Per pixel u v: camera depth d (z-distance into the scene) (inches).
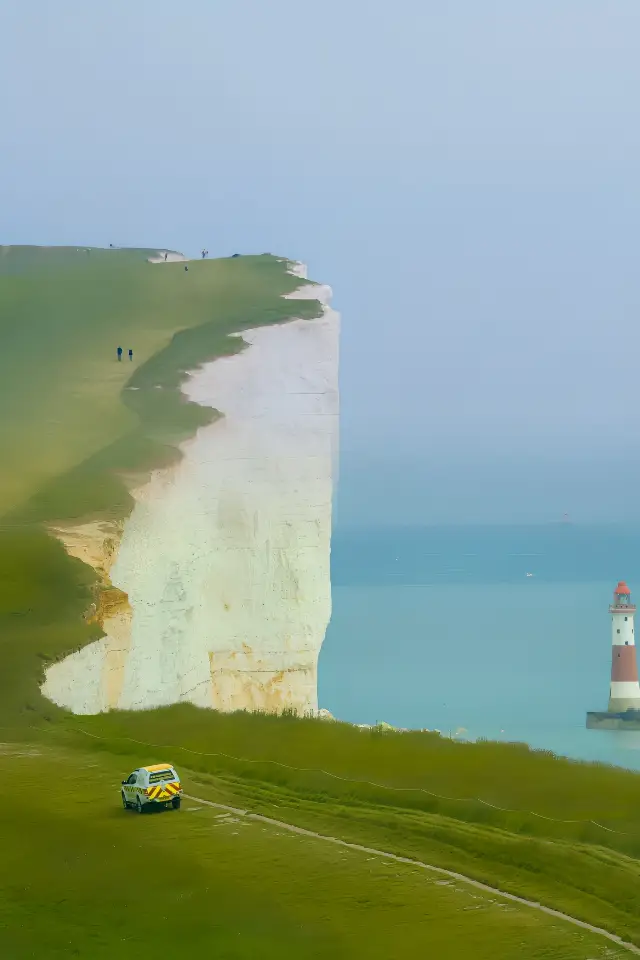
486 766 2662.4
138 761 2817.4
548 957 1617.9
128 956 1684.3
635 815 2188.7
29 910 1849.2
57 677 3796.8
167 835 2192.4
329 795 2436.0
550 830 2102.6
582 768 2625.5
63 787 2576.3
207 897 1878.7
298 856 2055.9
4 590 4210.1
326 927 1745.8
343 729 3225.9
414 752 2842.0
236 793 2488.9
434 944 1673.2
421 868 1978.3
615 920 1726.1
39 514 4877.0
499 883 1891.0
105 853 2097.7
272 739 3073.3
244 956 1668.3
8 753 2928.2
